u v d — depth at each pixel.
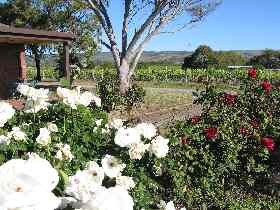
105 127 4.05
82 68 42.94
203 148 6.91
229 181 7.77
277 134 8.79
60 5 37.22
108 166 2.19
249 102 8.80
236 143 7.42
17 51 24.52
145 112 18.41
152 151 3.03
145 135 2.96
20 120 3.88
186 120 7.17
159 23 23.48
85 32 38.12
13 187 0.95
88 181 1.33
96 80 45.59
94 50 38.75
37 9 37.44
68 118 4.12
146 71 50.19
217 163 7.15
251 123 8.29
